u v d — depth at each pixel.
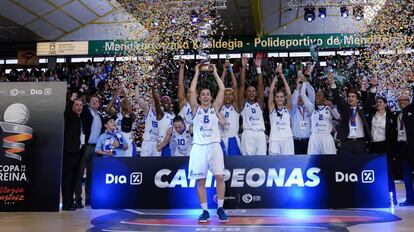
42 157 5.71
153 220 4.71
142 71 16.52
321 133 6.42
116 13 17.11
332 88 6.31
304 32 16.95
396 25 15.82
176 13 15.80
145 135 6.95
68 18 16.66
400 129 6.21
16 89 5.83
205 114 4.75
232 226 4.23
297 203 5.56
